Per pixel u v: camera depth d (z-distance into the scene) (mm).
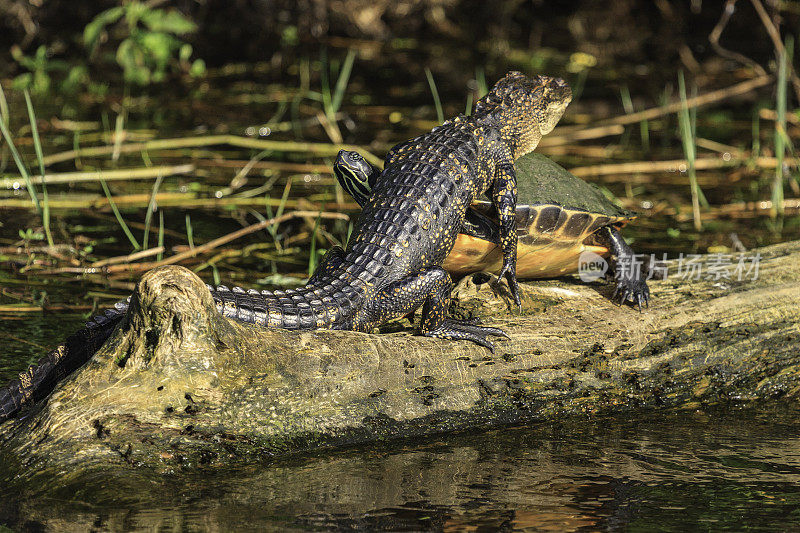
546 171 10289
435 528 6539
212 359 7578
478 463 7914
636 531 6621
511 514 6840
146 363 7473
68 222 15297
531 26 33938
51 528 6398
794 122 23734
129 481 7027
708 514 6945
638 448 8406
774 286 10375
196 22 29891
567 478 7621
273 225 15141
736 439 8703
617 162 20312
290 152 20625
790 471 7887
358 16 31609
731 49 30969
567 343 9336
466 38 32906
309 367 8047
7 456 7246
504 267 9492
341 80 21016
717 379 9820
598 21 33375
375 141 21125
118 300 11852
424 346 8727
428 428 8602
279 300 8344
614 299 10078
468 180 9445
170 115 23562
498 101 10359
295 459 7820
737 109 25797
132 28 26656
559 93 10578
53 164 18562
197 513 6684
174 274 7457
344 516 6699
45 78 25938
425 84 27688
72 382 7520
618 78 28859
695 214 16188
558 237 9891
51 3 28859
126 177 16719
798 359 10078
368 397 8312
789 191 18484
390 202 9164
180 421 7469
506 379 9000
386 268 8805
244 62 29734
